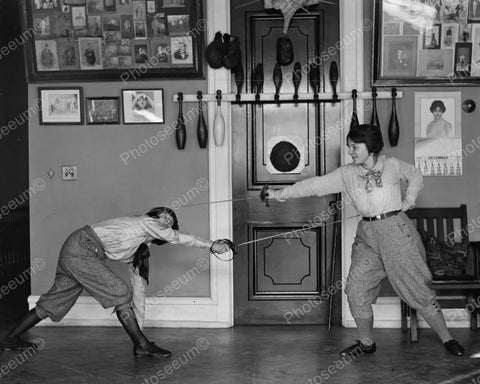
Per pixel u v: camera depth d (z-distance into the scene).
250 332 5.40
